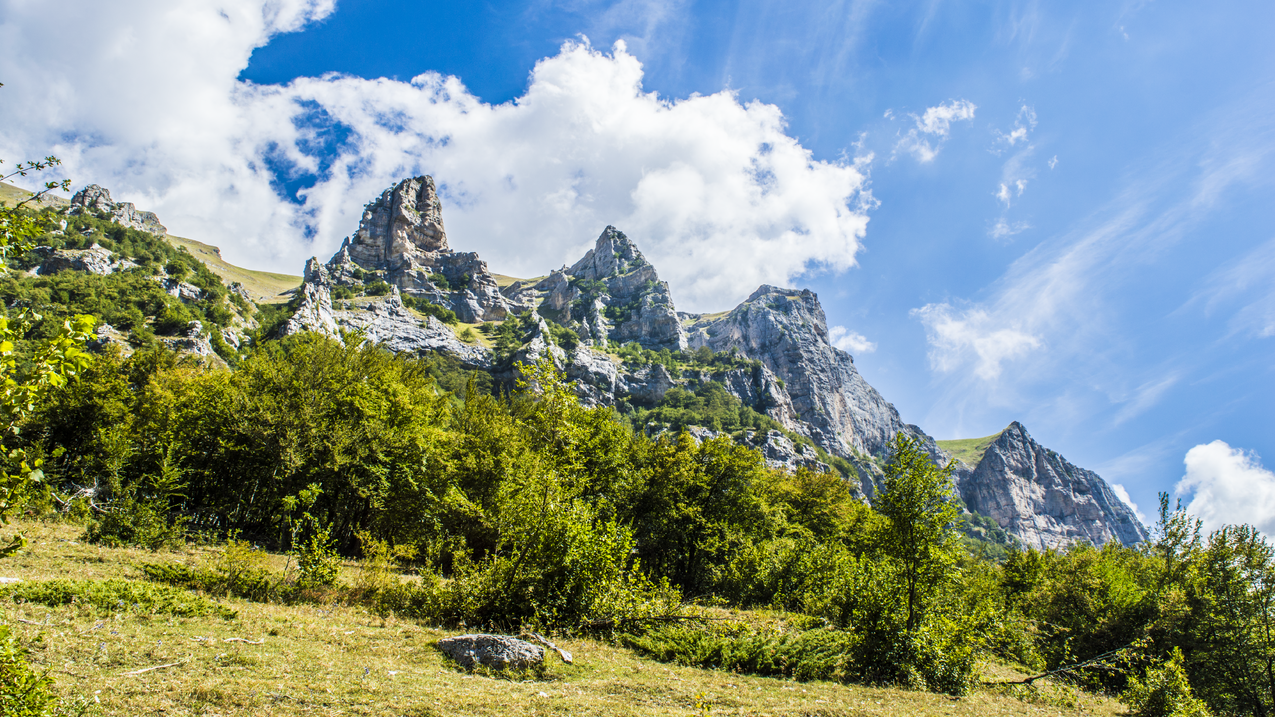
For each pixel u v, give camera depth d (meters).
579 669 12.12
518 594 15.64
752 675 14.41
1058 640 28.06
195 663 8.65
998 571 44.28
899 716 12.05
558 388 31.00
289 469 30.36
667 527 36.50
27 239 5.91
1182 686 17.41
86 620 9.73
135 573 14.67
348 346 43.03
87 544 17.97
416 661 10.80
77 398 30.80
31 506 20.36
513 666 11.23
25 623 8.88
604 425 36.22
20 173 6.09
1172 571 28.94
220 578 14.46
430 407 43.97
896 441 19.09
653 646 15.09
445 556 24.94
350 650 10.80
